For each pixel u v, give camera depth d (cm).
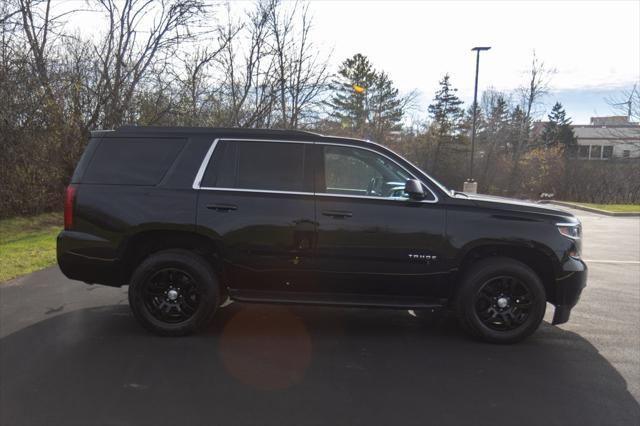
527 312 453
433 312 558
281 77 1828
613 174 3189
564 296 452
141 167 462
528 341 468
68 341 442
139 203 452
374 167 468
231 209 448
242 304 570
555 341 470
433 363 411
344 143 466
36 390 348
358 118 4819
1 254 811
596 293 666
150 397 341
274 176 458
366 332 486
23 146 1214
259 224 447
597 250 1075
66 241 457
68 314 520
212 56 1694
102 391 349
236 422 311
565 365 411
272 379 374
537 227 448
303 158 461
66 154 1408
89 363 396
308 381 372
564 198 3394
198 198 450
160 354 417
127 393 346
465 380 379
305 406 333
